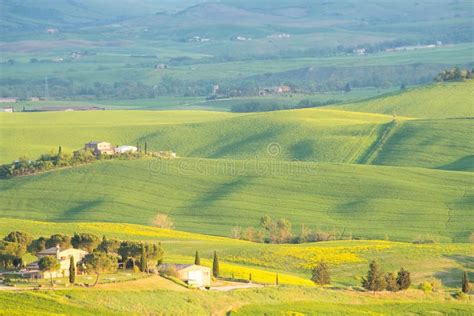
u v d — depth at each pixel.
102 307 185.88
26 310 180.62
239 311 194.88
